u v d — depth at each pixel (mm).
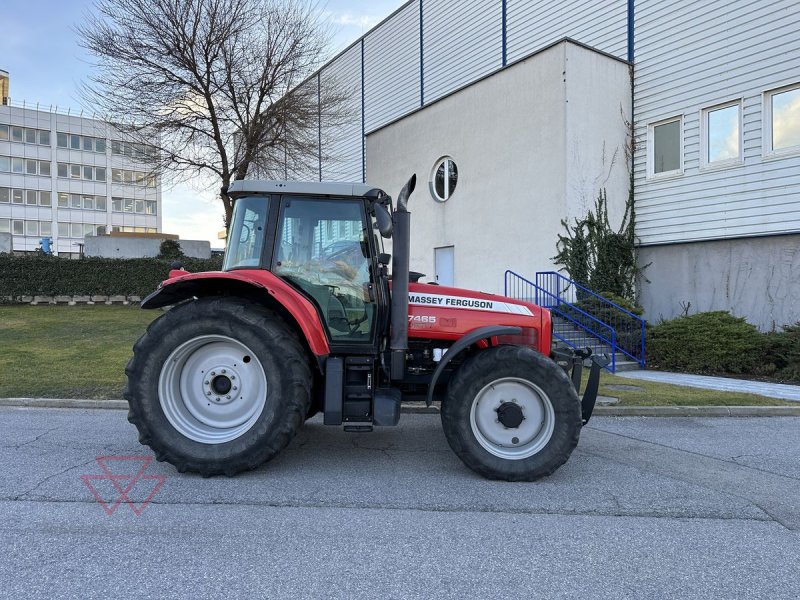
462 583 2729
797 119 10094
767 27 10367
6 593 2582
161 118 14852
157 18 14109
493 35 15812
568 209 11688
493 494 4027
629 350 10961
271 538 3229
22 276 16844
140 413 4273
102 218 60469
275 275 4602
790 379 9164
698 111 11453
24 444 5156
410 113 15984
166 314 4387
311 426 6098
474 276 13891
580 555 3061
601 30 13156
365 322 4602
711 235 11305
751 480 4402
